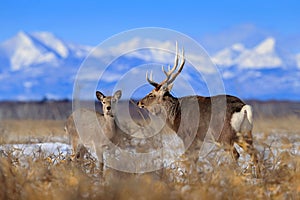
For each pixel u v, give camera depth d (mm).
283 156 30016
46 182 25953
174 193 24406
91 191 24844
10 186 24734
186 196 24203
